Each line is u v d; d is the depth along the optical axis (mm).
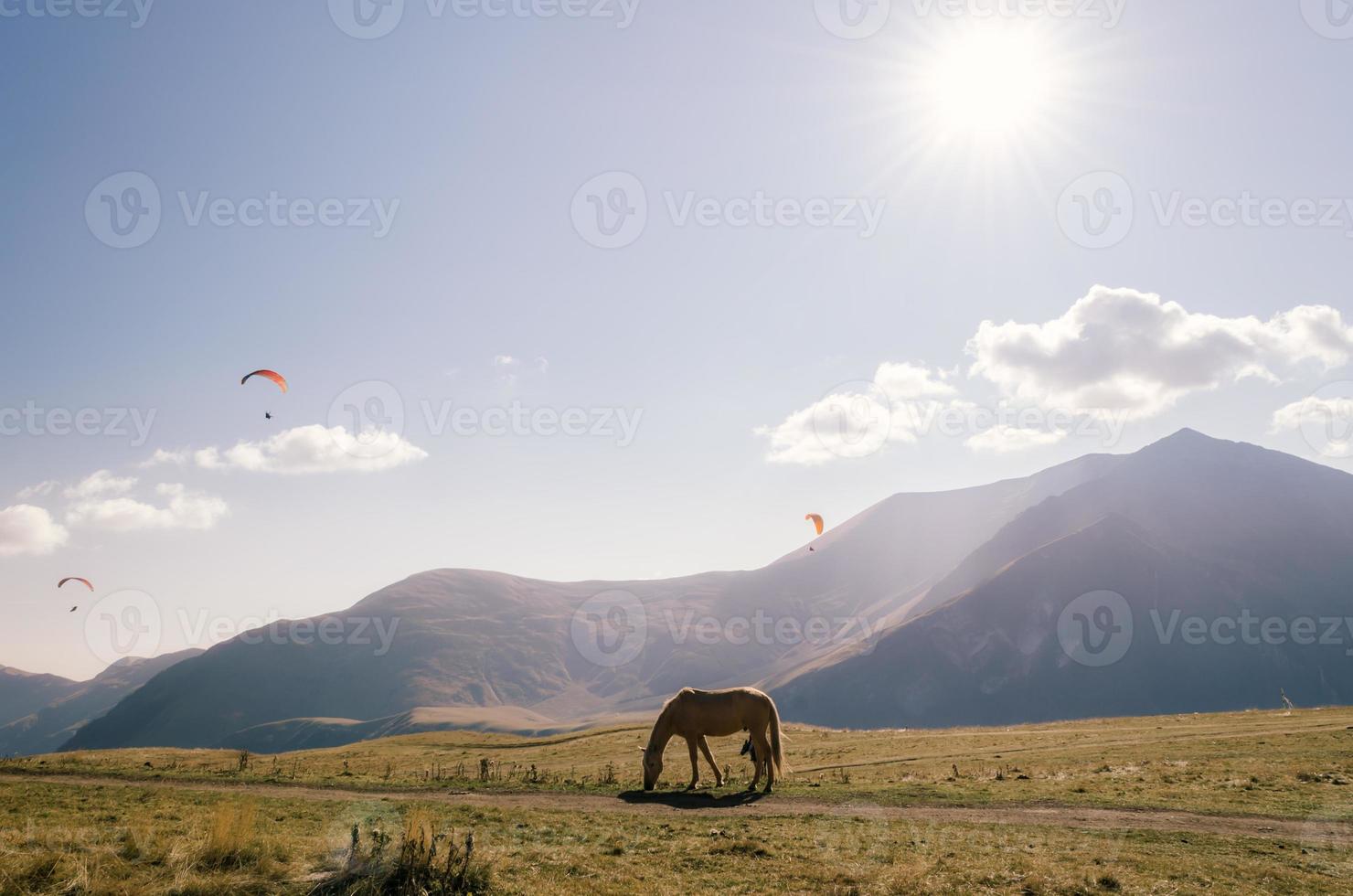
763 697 28984
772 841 18547
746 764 39812
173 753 51969
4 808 22609
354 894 12742
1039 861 16484
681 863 16141
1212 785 26750
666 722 29234
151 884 12523
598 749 52312
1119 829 20422
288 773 38250
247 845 14656
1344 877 15523
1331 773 27859
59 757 47000
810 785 29359
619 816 23078
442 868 13688
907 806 24328
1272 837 19312
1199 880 15195
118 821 19844
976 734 53469
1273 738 38875
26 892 11797
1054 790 26750
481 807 24781
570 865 15602
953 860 16531
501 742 63844
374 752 56844
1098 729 51719
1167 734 44688
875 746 48688
